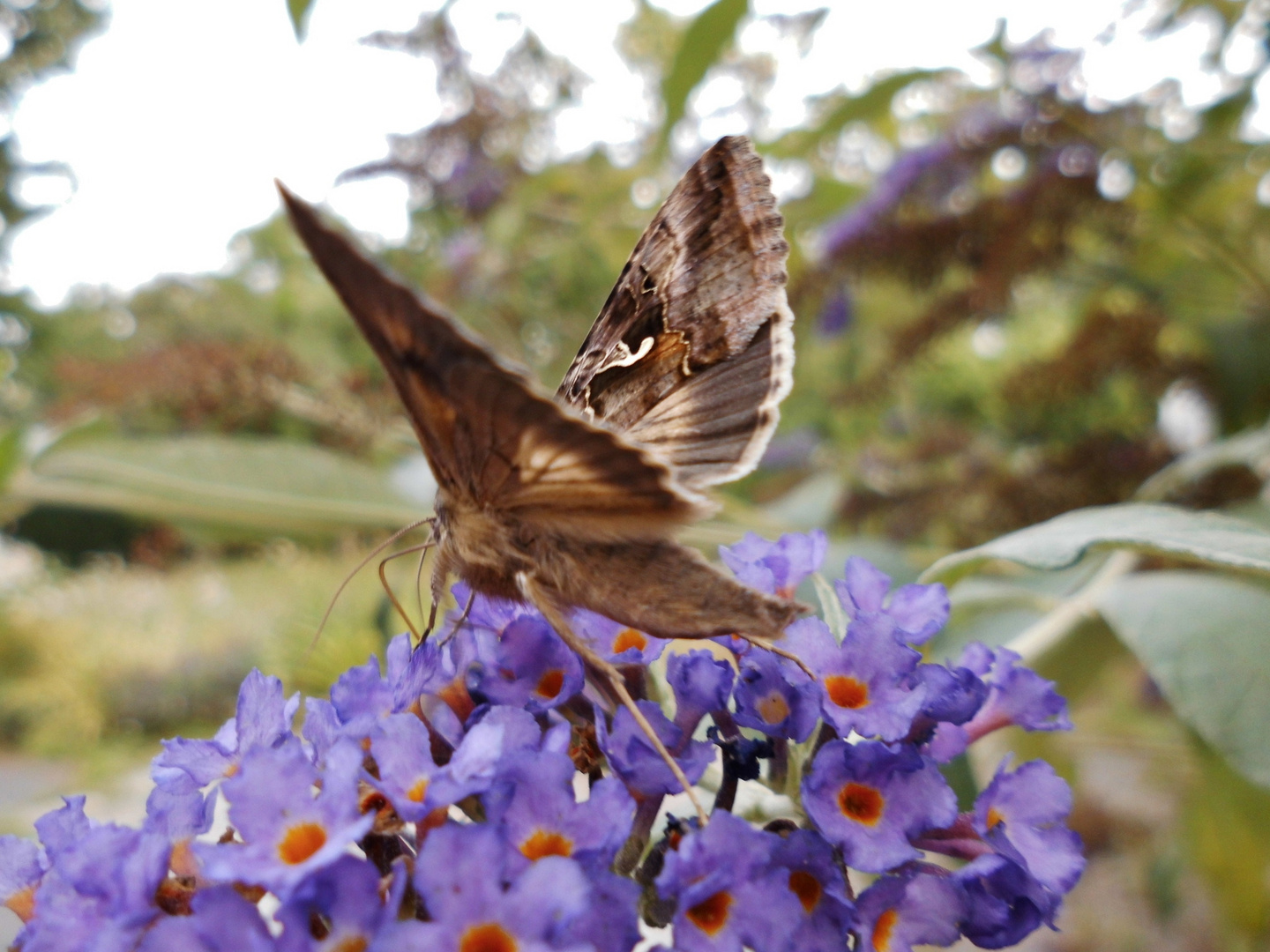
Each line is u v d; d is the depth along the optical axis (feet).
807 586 0.48
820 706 0.29
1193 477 0.64
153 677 1.95
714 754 0.29
